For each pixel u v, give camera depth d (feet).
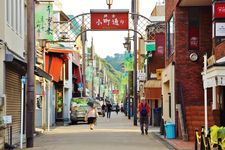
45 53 164.55
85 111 187.32
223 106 90.74
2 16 92.38
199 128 98.58
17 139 100.32
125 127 155.94
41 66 148.15
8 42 96.99
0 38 91.50
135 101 173.68
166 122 114.83
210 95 108.47
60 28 135.85
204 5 109.19
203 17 110.32
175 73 110.22
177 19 110.52
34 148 83.66
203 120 100.07
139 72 208.85
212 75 71.87
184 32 110.32
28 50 86.33
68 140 101.45
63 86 196.85
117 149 82.12
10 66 98.12
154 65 174.50
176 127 105.70
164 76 124.16
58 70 174.81
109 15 127.54
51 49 167.12
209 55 110.11
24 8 121.60
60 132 128.98
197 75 109.81
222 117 90.58
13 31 103.14
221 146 57.47
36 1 126.52
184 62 110.22
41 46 142.10
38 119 147.64
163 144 93.50
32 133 86.12
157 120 160.76
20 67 102.42
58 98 195.72
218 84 70.18
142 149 82.79
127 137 110.42
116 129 143.54
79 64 261.65
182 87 109.29
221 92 91.04
